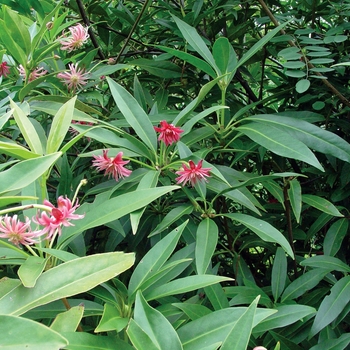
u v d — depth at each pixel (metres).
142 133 1.23
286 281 1.38
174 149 1.33
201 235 1.13
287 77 1.86
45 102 1.40
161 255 1.00
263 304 1.24
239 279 1.46
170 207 1.48
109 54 2.15
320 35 1.72
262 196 2.13
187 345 0.83
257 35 2.17
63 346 0.61
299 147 1.21
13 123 1.43
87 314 0.94
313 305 1.38
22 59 1.43
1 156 1.68
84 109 1.47
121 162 1.14
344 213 1.74
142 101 1.51
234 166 1.97
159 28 2.20
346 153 1.28
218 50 1.35
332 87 1.60
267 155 1.88
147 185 1.12
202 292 1.33
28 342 0.61
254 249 2.10
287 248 1.12
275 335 1.17
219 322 0.85
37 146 0.94
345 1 1.77
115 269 0.78
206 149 1.35
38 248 0.85
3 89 1.53
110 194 1.14
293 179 1.37
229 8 1.87
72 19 2.05
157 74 1.81
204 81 1.93
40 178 0.95
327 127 1.76
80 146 1.83
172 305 1.02
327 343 1.13
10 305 0.74
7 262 0.89
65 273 0.78
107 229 1.67
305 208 1.68
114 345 0.78
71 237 0.96
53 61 1.69
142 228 1.45
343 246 1.80
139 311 0.78
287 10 2.09
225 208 1.52
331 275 1.45
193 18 1.81
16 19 1.34
